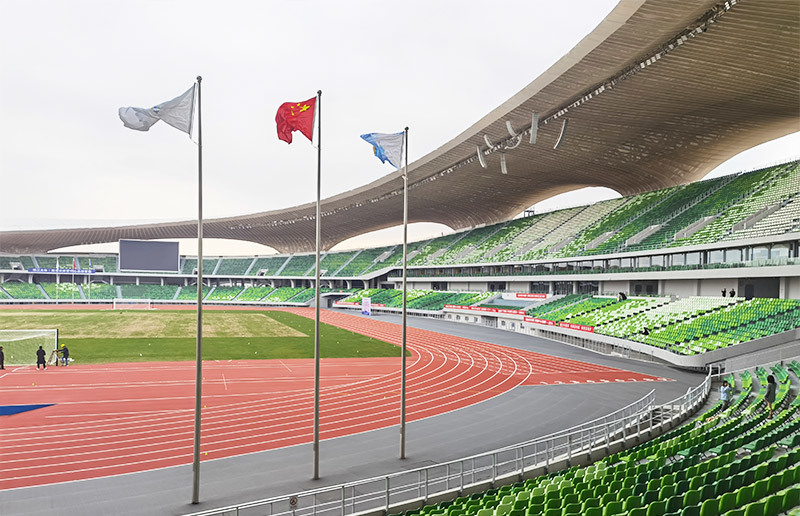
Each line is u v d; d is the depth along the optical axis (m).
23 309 72.12
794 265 29.30
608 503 8.50
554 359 34.47
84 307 78.69
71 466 14.27
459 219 86.00
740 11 23.81
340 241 110.00
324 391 24.00
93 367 28.80
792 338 26.61
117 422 18.50
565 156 48.91
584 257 51.19
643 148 45.84
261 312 73.56
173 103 12.44
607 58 30.03
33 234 93.44
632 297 45.03
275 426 18.50
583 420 19.64
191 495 12.53
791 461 10.48
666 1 24.08
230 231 100.88
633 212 54.34
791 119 37.44
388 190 68.25
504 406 21.75
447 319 66.25
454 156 51.44
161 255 88.62
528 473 13.77
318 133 14.02
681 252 40.16
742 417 16.05
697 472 10.61
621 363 32.94
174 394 22.78
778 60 27.78
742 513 7.65
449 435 17.75
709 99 34.34
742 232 36.00
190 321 55.56
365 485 13.30
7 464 14.35
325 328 52.84
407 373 28.95
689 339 31.28
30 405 20.58
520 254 63.09
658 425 17.14
